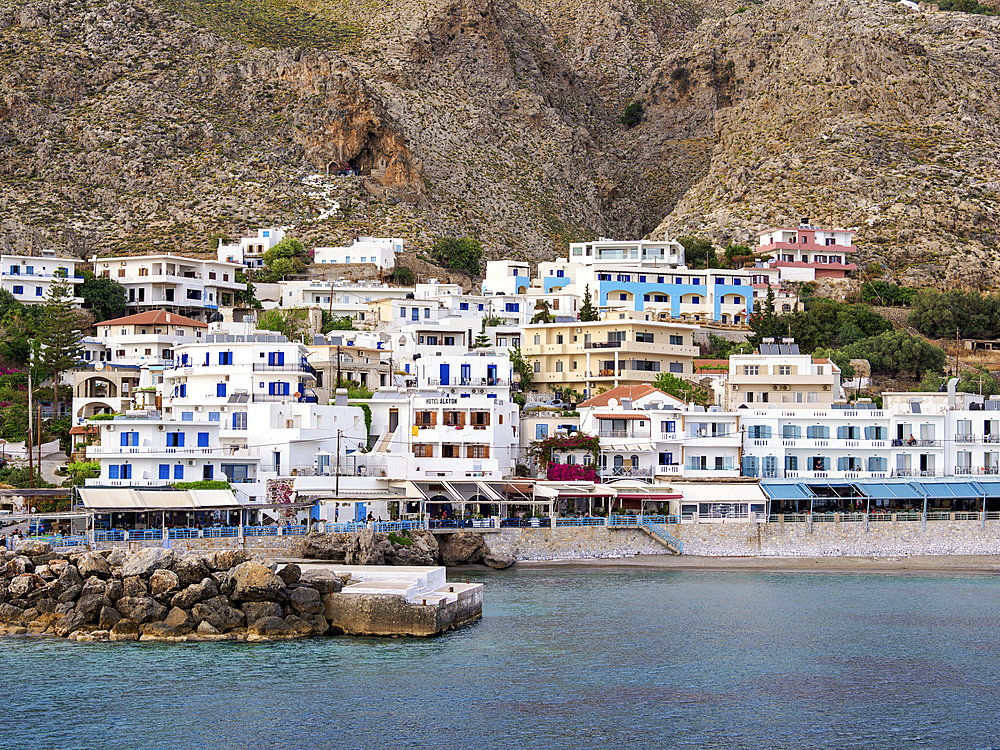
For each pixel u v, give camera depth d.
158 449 127.50
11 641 89.56
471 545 124.06
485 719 75.31
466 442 138.88
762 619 102.69
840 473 144.12
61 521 113.38
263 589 91.38
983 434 146.38
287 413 134.88
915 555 132.25
